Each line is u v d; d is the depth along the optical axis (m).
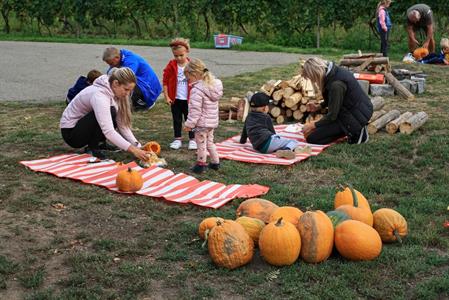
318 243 4.39
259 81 13.55
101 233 5.12
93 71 9.62
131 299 4.02
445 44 16.55
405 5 21.22
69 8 26.61
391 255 4.57
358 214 4.75
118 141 6.86
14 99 11.65
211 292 4.09
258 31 24.14
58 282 4.26
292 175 6.77
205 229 4.81
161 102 11.32
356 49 22.34
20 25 29.06
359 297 4.04
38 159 7.28
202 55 19.75
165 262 4.57
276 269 4.41
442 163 7.17
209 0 24.42
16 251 4.77
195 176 6.69
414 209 5.60
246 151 7.67
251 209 4.98
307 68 7.87
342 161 7.21
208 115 6.67
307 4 22.81
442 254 4.72
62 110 10.45
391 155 7.50
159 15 25.97
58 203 5.78
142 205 5.76
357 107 7.84
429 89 12.51
